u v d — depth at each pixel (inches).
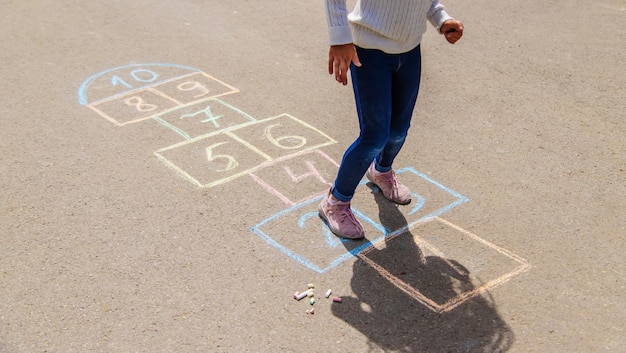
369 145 135.3
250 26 259.0
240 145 179.6
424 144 182.1
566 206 157.0
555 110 202.1
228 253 138.9
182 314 123.1
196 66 225.9
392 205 156.1
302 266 135.9
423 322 122.6
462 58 234.7
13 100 200.8
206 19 264.4
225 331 119.6
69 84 211.8
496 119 196.2
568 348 117.2
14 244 140.3
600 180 167.5
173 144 179.5
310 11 274.5
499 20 265.7
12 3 276.5
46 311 123.2
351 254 139.6
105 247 140.0
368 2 127.2
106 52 234.5
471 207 155.9
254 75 220.4
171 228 146.2
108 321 121.3
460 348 117.1
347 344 117.5
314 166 170.7
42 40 242.7
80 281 130.6
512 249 142.0
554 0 285.6
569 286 131.7
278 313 123.9
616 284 132.6
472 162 174.2
